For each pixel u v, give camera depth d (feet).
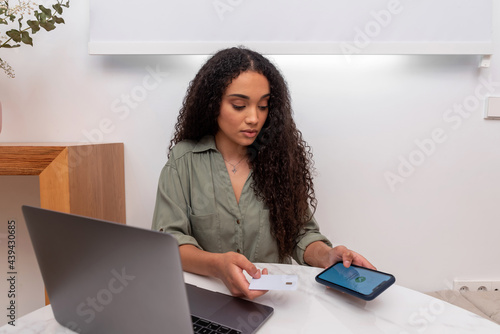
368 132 4.24
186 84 4.17
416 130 4.23
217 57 3.08
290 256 3.40
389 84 4.17
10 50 4.09
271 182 3.23
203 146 3.28
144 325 1.51
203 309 1.95
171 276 1.34
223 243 3.20
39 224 1.56
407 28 3.92
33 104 4.17
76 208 3.07
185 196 3.26
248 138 3.00
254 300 2.10
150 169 4.28
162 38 3.94
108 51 3.91
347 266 2.38
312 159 4.26
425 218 4.36
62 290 1.68
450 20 3.92
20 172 2.96
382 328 1.81
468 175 4.30
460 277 4.44
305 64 4.15
